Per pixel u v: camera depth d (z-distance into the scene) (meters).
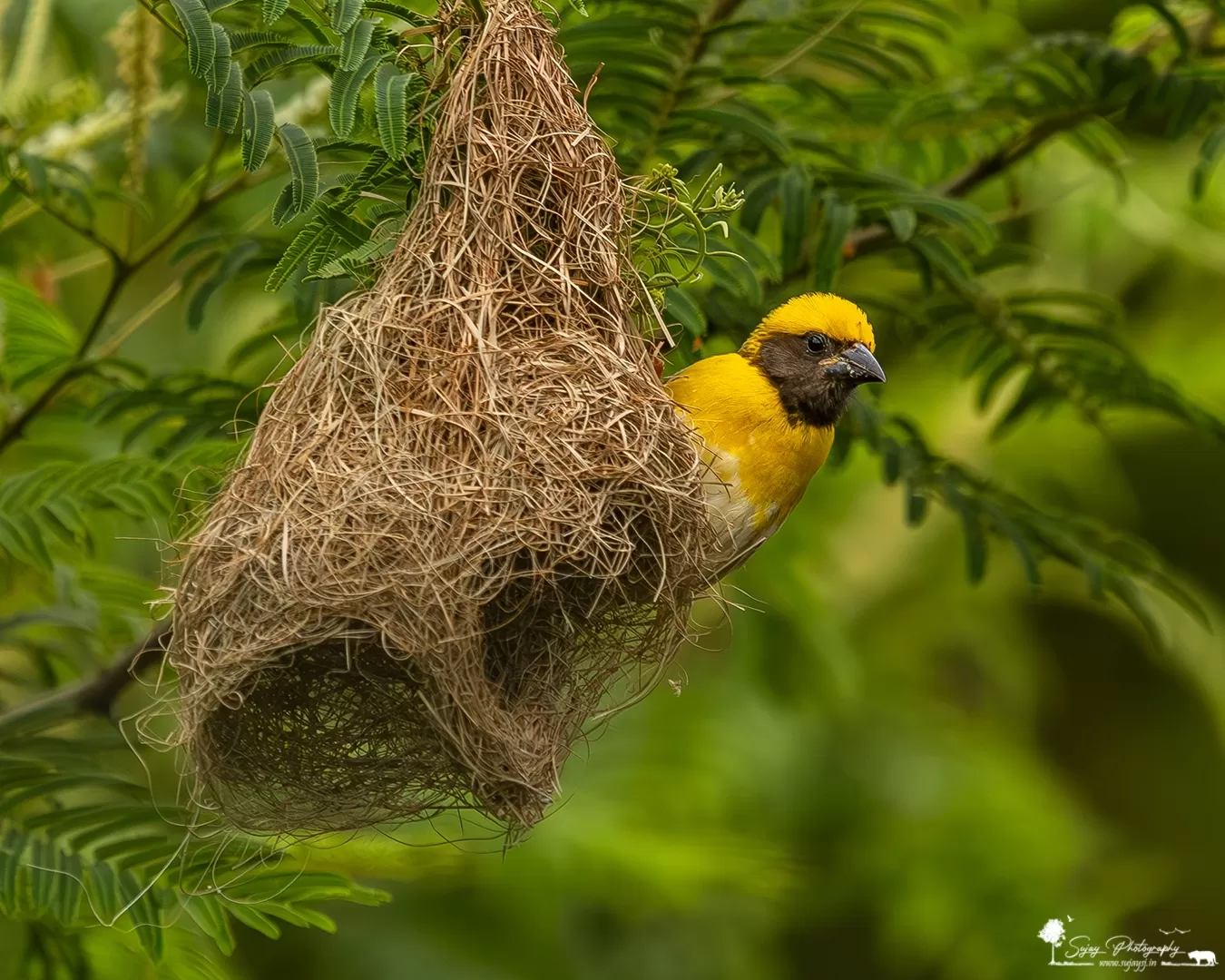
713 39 9.91
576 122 7.44
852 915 16.52
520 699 7.15
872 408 10.52
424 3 8.48
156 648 8.52
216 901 7.61
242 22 8.06
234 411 9.14
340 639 6.68
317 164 6.88
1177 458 18.53
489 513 6.78
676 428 7.35
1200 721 19.50
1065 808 16.84
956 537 16.19
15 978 8.84
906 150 11.46
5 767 7.97
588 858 11.88
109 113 9.20
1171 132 10.13
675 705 13.97
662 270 7.92
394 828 7.61
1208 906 19.17
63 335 9.52
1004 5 12.49
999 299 10.80
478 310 7.11
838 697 13.27
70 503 8.59
